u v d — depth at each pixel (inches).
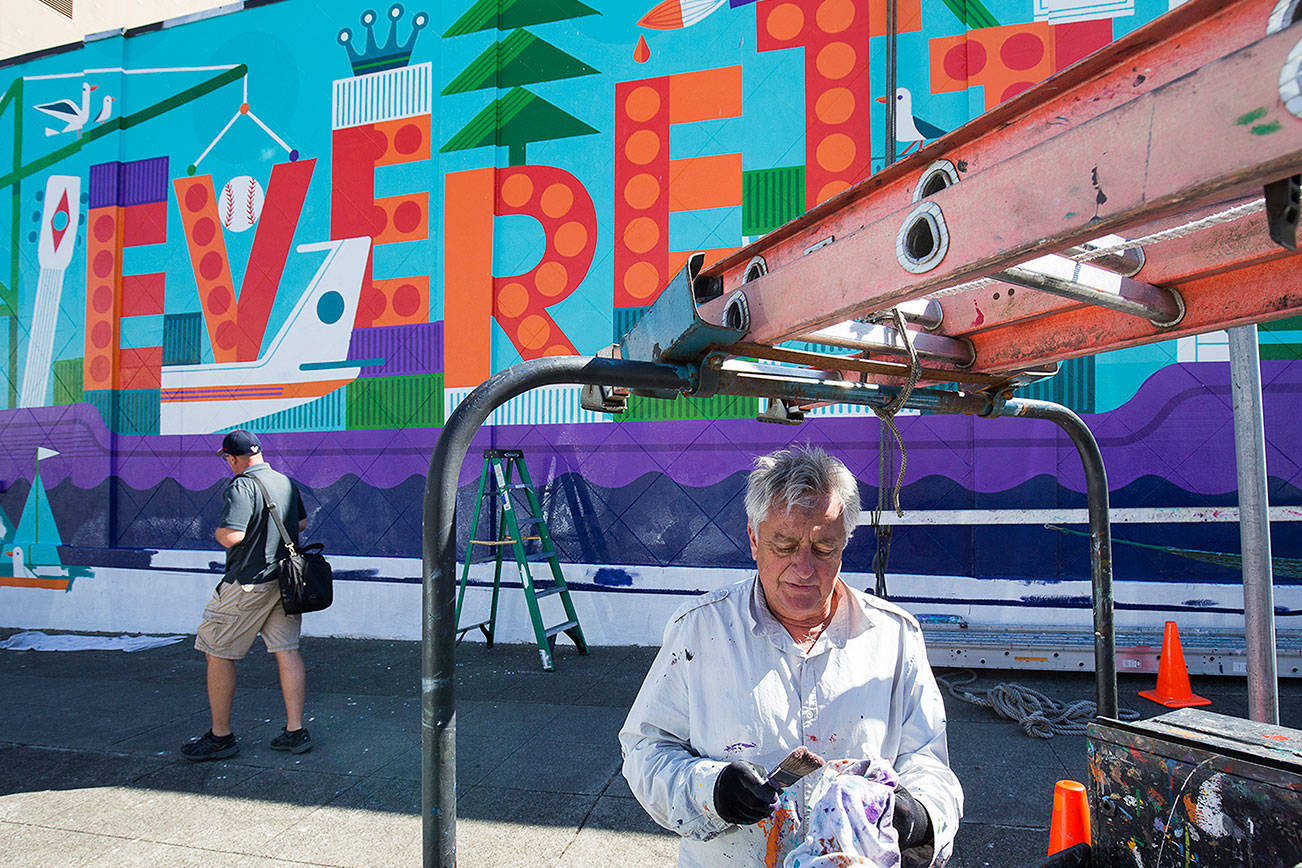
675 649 62.2
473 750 145.0
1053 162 28.7
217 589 144.8
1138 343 52.6
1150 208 25.4
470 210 234.2
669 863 106.7
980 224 31.7
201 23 265.1
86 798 129.2
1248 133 22.8
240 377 254.4
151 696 186.9
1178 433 187.2
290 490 151.7
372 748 149.3
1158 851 53.7
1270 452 182.1
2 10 300.7
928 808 50.6
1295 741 52.7
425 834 46.6
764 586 59.4
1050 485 191.5
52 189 276.8
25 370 276.1
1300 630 171.6
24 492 273.1
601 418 224.8
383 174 244.1
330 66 250.8
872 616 61.3
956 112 201.3
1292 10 23.5
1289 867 46.7
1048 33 195.3
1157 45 27.8
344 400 244.5
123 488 264.7
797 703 57.9
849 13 209.6
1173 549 186.1
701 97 219.8
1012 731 149.2
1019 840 108.1
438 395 235.9
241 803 126.8
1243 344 84.9
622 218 224.2
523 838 113.4
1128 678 177.6
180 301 261.9
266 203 255.1
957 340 63.5
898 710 60.4
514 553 225.6
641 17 225.1
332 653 219.6
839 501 56.9
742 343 51.5
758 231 214.2
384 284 242.2
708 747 58.6
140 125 270.2
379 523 240.1
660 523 219.9
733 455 215.6
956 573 197.5
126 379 266.1
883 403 63.5
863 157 207.8
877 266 37.6
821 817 45.7
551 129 230.7
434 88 240.2
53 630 262.7
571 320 227.1
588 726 156.9
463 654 212.1
